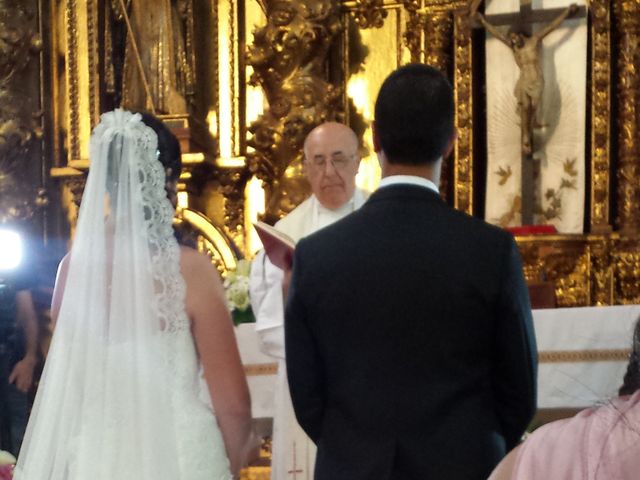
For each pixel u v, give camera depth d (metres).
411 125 2.52
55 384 2.80
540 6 7.19
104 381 2.76
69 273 2.84
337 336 2.50
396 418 2.43
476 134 7.32
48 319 7.07
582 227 7.07
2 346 6.91
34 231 7.95
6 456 3.54
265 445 6.32
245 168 7.75
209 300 2.82
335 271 2.50
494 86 7.26
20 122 7.95
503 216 7.18
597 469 1.49
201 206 7.82
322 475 2.49
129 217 2.80
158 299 2.77
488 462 2.42
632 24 7.05
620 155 7.08
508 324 2.43
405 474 2.42
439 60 7.31
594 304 6.87
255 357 4.58
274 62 7.46
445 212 2.52
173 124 7.53
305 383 2.57
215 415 2.81
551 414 4.44
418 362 2.44
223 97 7.85
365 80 7.71
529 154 7.03
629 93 7.04
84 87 7.99
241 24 7.91
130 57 7.73
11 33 7.92
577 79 7.14
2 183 7.88
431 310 2.43
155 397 2.74
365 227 2.53
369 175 7.65
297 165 7.38
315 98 7.41
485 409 2.47
